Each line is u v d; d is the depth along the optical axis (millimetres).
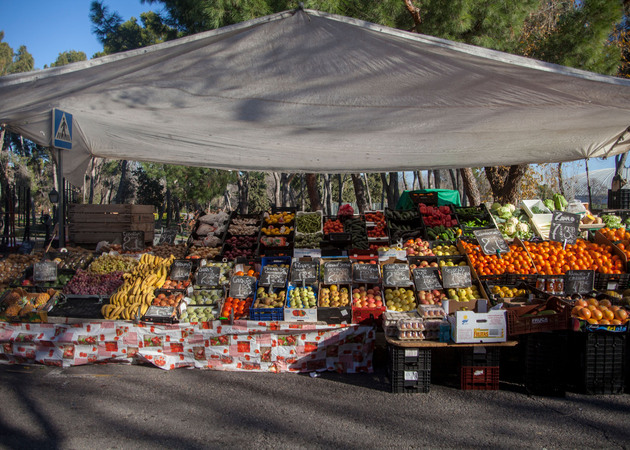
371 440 4230
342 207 10000
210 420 4637
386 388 5516
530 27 15742
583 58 10727
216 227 9773
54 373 6012
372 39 5492
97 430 4395
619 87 5984
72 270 7438
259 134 8367
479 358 5438
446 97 6824
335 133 8203
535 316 5141
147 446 4098
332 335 6070
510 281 6641
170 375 5973
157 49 5645
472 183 14883
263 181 44969
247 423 4574
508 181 14453
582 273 6457
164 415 4742
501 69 5855
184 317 6422
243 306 6523
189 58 5980
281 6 8594
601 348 5270
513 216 9320
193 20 13117
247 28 5289
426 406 4980
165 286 6996
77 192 35281
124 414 4758
